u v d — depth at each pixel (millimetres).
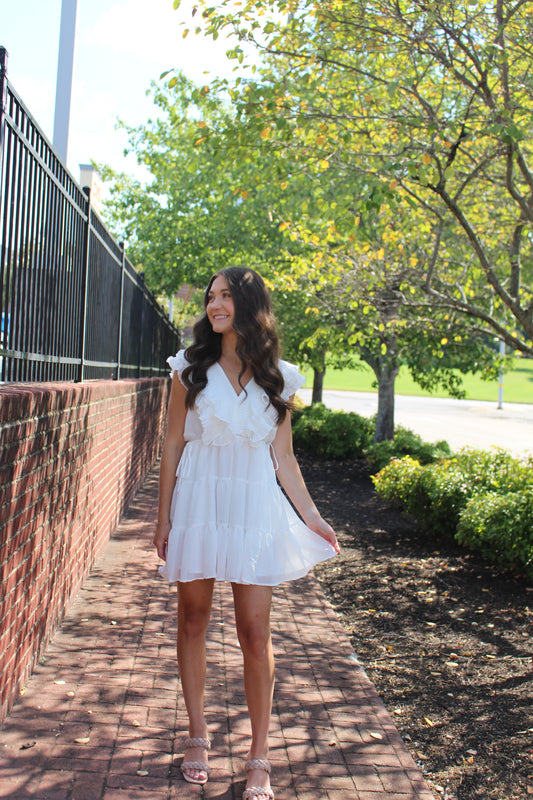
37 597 3592
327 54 6715
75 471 4535
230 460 2727
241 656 4152
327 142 7184
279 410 2775
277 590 5922
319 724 3414
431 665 4621
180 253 17797
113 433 6625
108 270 6742
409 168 5844
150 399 10859
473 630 5305
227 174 16500
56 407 3742
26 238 3541
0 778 2631
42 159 3812
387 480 8906
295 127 6973
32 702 3271
